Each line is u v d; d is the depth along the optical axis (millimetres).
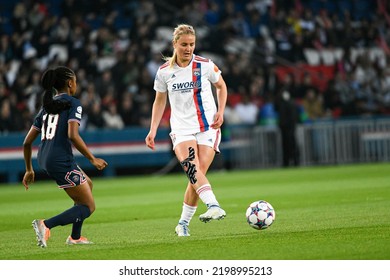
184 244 28797
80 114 28750
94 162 28766
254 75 92812
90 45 89375
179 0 101250
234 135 86312
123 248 28562
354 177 65188
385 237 28500
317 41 102562
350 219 35125
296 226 33219
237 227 34250
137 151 83125
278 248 26891
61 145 28859
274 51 100125
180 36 30469
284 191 54469
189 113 30906
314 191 53000
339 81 96750
